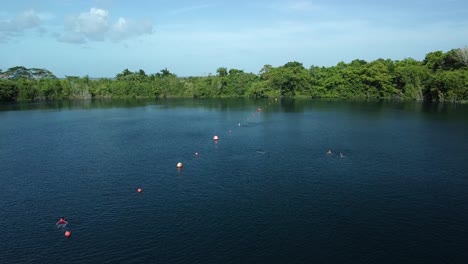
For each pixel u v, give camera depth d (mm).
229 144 79125
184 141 83062
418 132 90938
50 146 79312
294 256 34875
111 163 65438
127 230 40219
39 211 45406
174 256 35062
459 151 71500
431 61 186375
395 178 55906
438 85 164250
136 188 52688
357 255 35094
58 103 188750
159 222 41906
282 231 39500
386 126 100250
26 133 94938
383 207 45531
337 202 47000
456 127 97750
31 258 35188
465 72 160000
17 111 148750
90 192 51406
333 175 57281
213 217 42938
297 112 136125
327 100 191375
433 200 47656
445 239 38031
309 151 72125
